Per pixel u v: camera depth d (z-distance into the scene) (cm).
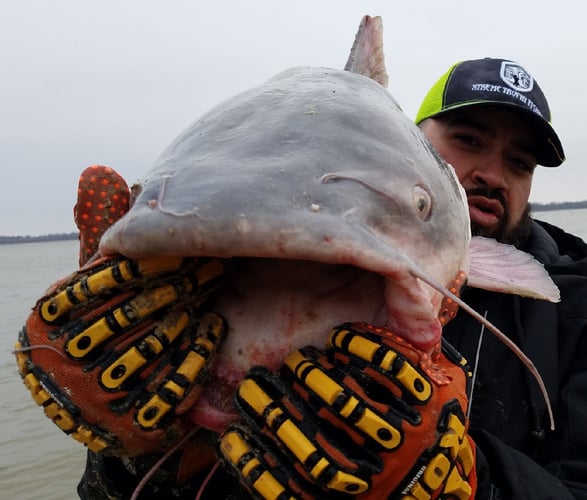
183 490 42
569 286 75
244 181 31
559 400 67
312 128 37
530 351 68
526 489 51
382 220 35
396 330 35
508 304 72
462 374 40
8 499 140
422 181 39
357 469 32
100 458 43
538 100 86
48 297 36
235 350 36
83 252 43
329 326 36
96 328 34
